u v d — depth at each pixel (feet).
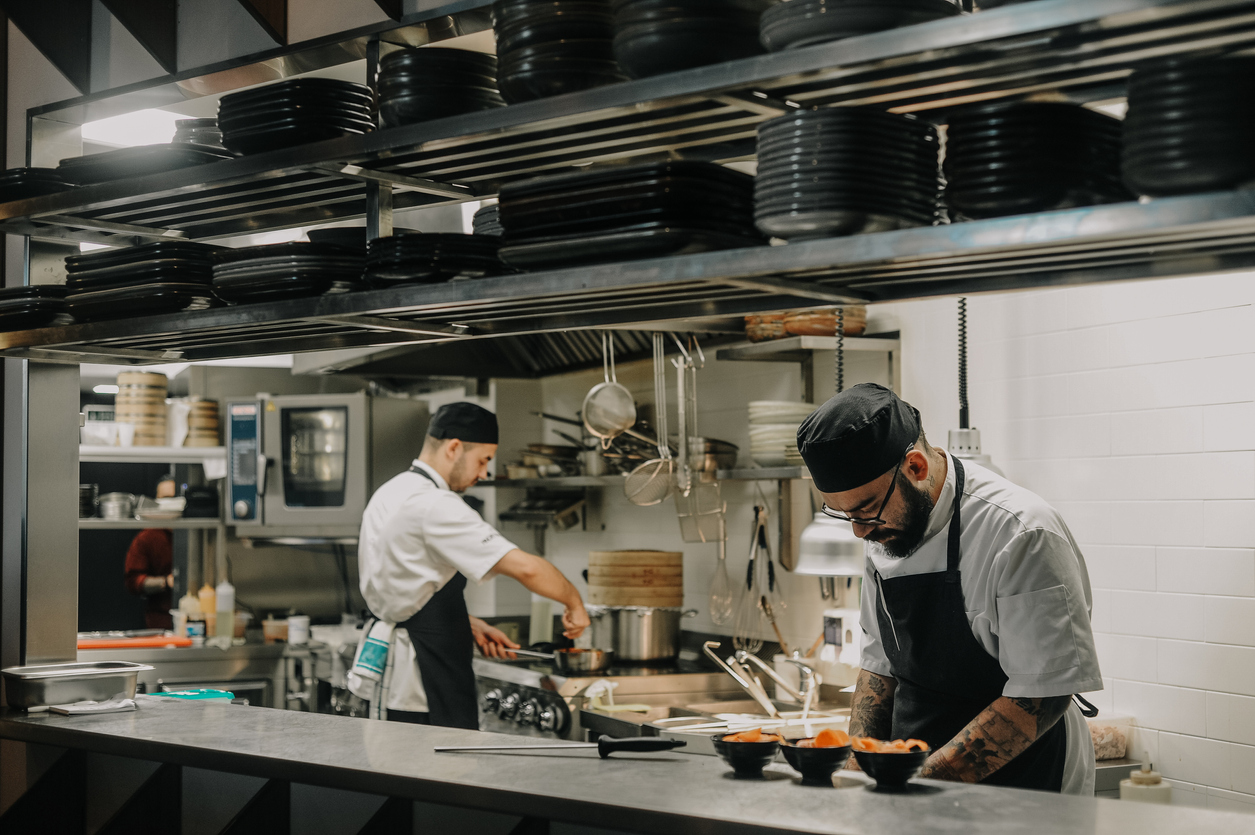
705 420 14.97
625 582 13.87
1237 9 4.80
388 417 18.52
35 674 8.91
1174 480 9.44
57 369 9.78
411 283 6.97
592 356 16.63
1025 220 5.00
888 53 5.22
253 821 7.64
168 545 19.15
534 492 17.83
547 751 7.34
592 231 6.08
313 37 8.48
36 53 10.06
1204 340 9.23
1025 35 5.08
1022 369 10.77
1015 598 7.01
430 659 11.65
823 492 7.28
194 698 10.26
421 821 7.13
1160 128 4.70
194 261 7.98
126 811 8.34
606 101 5.96
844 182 5.40
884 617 8.09
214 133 8.06
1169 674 9.47
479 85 6.78
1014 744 6.85
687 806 5.82
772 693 12.95
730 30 5.74
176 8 9.23
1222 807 9.00
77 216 8.77
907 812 5.71
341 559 20.45
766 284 5.96
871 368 12.39
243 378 20.68
